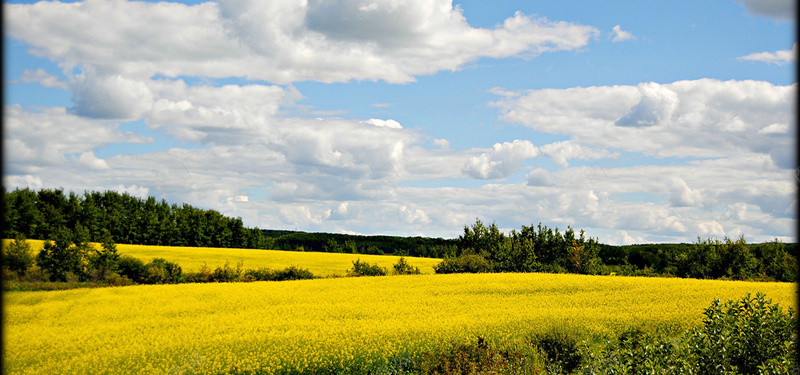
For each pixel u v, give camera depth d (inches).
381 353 785.6
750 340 349.4
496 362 602.5
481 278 1736.0
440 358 631.8
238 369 737.0
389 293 1455.5
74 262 1872.5
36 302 1334.9
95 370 749.9
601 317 1042.7
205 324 1056.8
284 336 913.5
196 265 2325.3
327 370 749.9
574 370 697.0
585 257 2824.8
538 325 852.6
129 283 1836.9
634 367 382.9
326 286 1585.9
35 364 788.0
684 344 374.0
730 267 2481.5
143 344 885.8
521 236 3038.9
